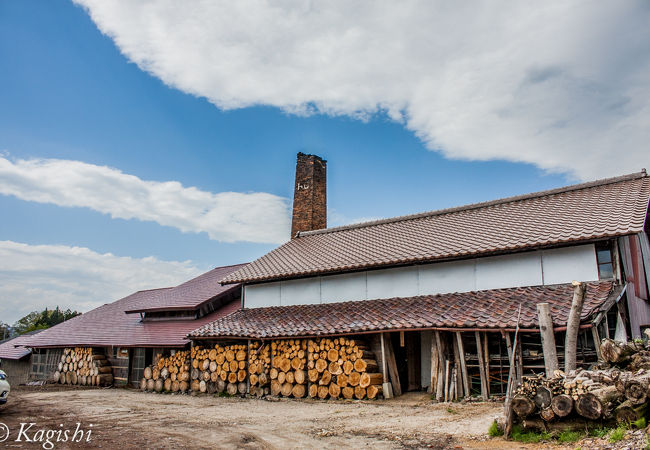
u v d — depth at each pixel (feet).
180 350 63.87
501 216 56.59
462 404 39.55
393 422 34.55
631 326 42.24
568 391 26.09
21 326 219.41
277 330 53.21
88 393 61.62
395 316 47.06
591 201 50.90
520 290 44.57
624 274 42.47
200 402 50.29
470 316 41.98
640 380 24.09
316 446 28.58
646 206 43.98
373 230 69.26
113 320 84.94
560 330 35.60
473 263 48.96
